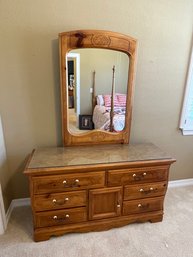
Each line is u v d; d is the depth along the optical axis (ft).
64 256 4.39
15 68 5.01
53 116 5.63
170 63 5.98
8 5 4.55
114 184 4.83
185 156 7.29
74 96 5.30
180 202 6.50
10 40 4.79
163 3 5.35
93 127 5.68
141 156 5.12
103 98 5.52
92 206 4.88
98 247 4.65
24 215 5.72
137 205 5.23
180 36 5.77
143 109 6.26
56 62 5.19
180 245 4.80
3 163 5.33
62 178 4.46
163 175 5.15
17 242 4.75
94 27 5.14
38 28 4.85
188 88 6.31
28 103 5.36
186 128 6.84
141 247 4.70
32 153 5.23
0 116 5.24
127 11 5.20
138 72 5.82
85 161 4.73
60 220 4.76
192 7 5.57
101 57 5.17
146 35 5.53
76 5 4.88
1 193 4.94
